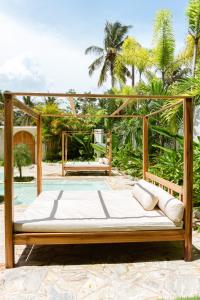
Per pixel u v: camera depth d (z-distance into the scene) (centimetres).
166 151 714
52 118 2022
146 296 286
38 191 568
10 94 339
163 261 367
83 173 1351
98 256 381
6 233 344
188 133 365
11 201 344
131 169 1136
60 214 393
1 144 1884
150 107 1119
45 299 279
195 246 413
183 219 367
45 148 2044
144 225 361
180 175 582
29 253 389
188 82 731
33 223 353
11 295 287
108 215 390
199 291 296
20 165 1117
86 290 296
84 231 357
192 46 1019
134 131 1323
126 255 385
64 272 336
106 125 1961
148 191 458
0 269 343
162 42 1012
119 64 2206
